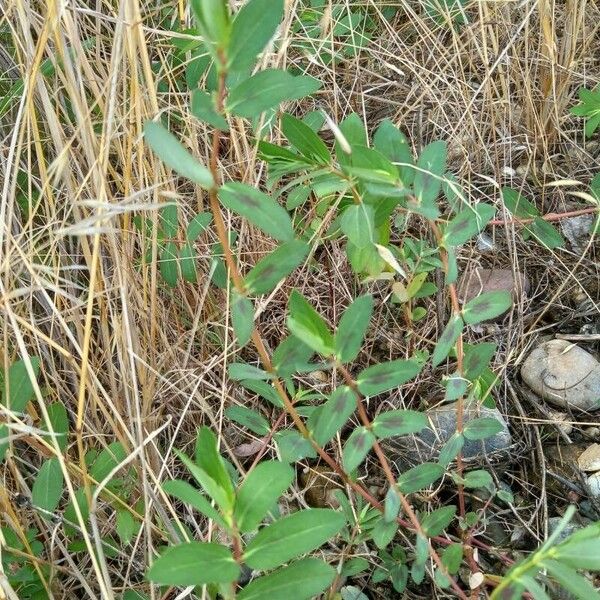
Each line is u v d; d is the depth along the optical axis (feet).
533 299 1.53
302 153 1.03
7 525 1.10
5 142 1.39
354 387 0.88
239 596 0.76
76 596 1.14
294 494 1.23
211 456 0.74
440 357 0.96
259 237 1.41
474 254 1.55
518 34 1.62
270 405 1.37
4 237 1.23
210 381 1.34
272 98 0.77
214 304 1.41
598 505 1.23
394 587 1.14
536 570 0.75
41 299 1.25
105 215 0.89
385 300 1.35
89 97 1.36
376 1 1.81
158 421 1.30
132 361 1.05
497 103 1.59
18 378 1.03
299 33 1.59
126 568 1.17
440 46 1.61
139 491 1.17
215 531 1.16
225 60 0.71
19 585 1.08
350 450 0.89
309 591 0.75
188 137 1.34
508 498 1.19
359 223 0.97
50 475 1.03
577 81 1.73
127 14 1.11
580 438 1.32
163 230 1.30
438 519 0.97
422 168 0.97
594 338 1.42
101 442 1.14
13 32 1.19
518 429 1.35
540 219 1.41
